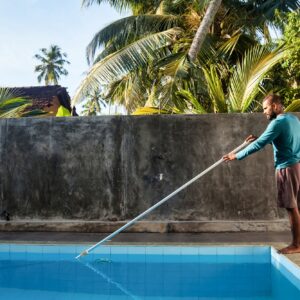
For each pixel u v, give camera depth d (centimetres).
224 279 337
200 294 302
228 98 673
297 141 337
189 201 496
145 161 506
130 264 381
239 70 650
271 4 1138
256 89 653
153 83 1098
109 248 394
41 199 517
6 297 295
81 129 519
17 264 389
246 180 493
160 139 506
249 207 491
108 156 512
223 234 465
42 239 442
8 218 518
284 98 727
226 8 1142
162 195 501
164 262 384
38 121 526
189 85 920
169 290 311
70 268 371
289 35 667
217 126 502
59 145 520
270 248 375
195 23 1125
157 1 1288
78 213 510
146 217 498
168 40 1088
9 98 894
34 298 292
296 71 715
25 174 522
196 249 384
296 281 288
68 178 515
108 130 515
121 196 505
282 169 338
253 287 318
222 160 362
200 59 1020
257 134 498
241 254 378
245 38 1084
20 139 527
